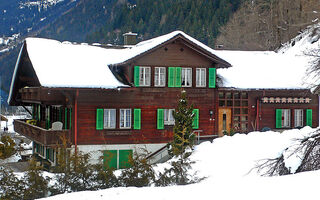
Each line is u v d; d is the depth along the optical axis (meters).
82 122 21.89
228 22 61.62
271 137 20.14
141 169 12.65
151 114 23.36
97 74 22.53
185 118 19.94
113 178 12.27
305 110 26.73
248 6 55.22
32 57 22.38
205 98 24.50
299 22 44.09
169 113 23.78
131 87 22.34
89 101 22.08
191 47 23.73
